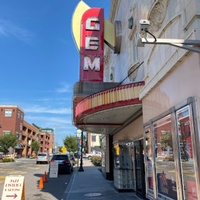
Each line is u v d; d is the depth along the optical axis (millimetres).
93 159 35125
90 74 11992
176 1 4734
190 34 4062
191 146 3908
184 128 4176
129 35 10570
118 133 13727
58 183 14234
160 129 5324
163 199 5082
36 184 13625
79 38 12641
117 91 7562
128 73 10703
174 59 4539
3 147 51062
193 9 4023
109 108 7805
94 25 12711
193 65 3957
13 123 62312
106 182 14344
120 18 13594
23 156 71375
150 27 6000
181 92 4371
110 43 13109
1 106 62812
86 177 17266
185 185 4137
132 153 10188
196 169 3713
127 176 10594
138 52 9398
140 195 8984
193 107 3857
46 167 28672
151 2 6066
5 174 19719
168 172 4855
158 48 5715
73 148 65562
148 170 6164
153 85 5738
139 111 8078
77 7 13109
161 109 5316
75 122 11156
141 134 8484
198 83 3787
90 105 8609
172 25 4871
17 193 7090
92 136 75375
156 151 5566
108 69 18781
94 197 9430
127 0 11617
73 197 9523
